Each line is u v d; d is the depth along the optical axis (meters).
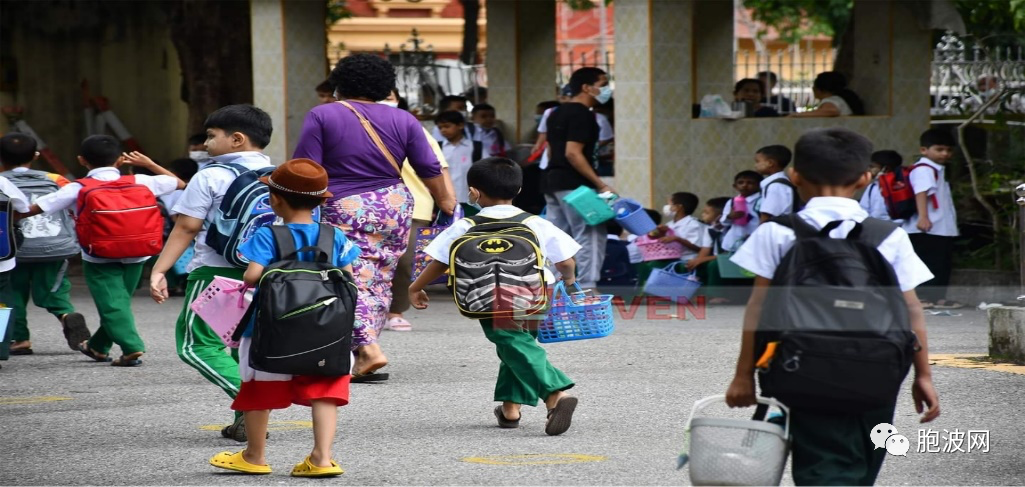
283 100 33.84
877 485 12.87
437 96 44.88
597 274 26.81
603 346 22.25
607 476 13.20
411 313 28.19
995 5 34.28
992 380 18.59
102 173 20.69
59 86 42.97
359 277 17.78
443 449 14.65
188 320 15.41
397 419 16.47
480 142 32.91
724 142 32.81
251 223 14.99
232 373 15.24
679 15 31.98
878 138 34.16
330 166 17.78
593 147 27.53
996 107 35.19
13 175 21.83
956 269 29.75
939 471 13.43
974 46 36.31
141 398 18.12
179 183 21.12
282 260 12.81
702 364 20.30
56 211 20.56
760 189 26.53
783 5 51.00
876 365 9.18
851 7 39.03
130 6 43.34
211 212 15.20
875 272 9.44
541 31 43.22
